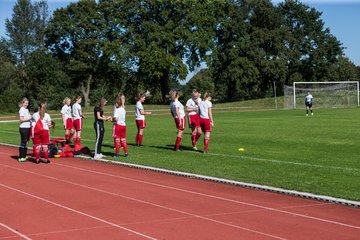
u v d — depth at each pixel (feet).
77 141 67.67
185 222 27.12
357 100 225.56
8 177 43.01
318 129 90.22
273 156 54.39
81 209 30.48
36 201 32.96
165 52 235.40
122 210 30.12
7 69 261.24
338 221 27.20
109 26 256.52
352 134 79.05
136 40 235.61
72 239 24.04
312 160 50.85
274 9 295.07
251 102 254.88
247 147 63.46
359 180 38.93
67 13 279.08
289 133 82.79
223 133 84.48
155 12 240.94
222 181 39.37
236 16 285.43
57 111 225.56
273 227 25.98
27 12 315.78
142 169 47.01
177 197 33.83
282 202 32.07
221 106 247.29
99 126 54.44
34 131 51.62
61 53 283.38
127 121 130.62
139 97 66.08
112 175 43.62
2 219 28.27
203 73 280.92
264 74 288.30
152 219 27.84
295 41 292.61
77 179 41.68
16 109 228.22
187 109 63.05
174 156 55.11
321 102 230.68
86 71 275.39
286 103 228.22
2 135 92.89
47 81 237.45
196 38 236.43
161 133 87.56
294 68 303.89
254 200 32.73
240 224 26.61
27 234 25.08
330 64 306.14
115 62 240.53
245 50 283.79
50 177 42.86
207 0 243.60
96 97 272.10
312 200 32.65
